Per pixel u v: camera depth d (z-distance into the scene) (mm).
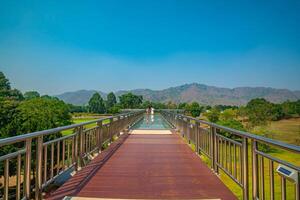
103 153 9883
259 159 4043
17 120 21781
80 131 7297
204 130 8414
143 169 7430
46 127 24641
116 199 5047
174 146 11672
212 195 5305
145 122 29438
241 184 4762
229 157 5637
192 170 7316
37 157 4574
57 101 32094
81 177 6516
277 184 5453
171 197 5184
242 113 44750
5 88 48062
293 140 26812
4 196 3664
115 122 14141
